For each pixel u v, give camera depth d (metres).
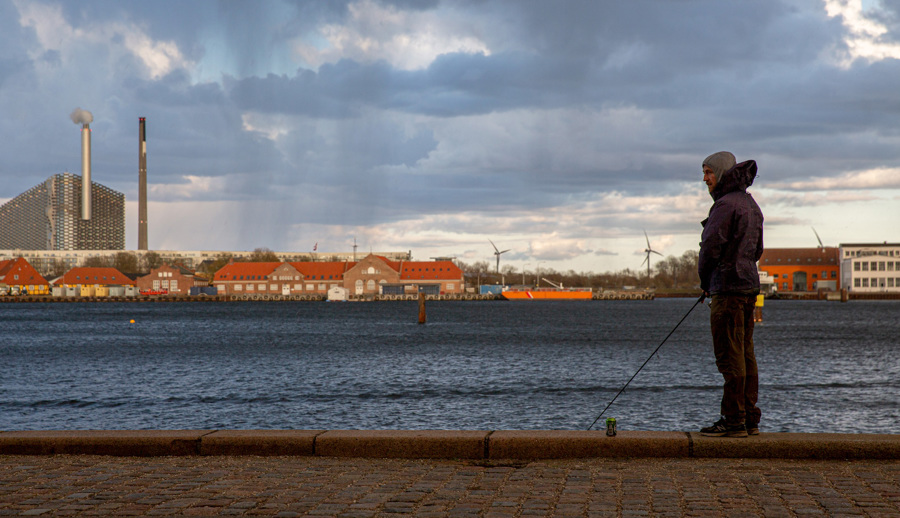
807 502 6.95
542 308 164.00
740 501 7.00
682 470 8.21
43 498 7.28
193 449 9.15
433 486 7.68
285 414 27.00
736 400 8.91
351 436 9.09
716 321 9.01
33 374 39.75
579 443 8.89
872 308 150.00
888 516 6.51
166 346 59.81
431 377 37.50
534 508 6.86
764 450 8.70
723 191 9.25
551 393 31.67
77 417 26.64
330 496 7.32
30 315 129.00
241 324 97.94
